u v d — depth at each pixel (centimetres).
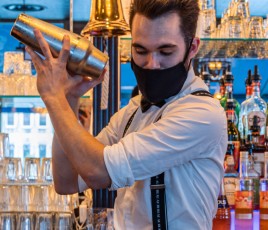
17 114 315
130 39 243
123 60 262
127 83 312
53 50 171
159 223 174
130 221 181
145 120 185
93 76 177
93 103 243
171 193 175
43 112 317
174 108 176
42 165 257
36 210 252
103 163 167
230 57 279
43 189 253
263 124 270
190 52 182
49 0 363
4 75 276
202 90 181
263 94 324
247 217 253
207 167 177
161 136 169
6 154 269
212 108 174
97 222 237
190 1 175
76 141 167
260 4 358
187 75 182
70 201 253
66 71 172
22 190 254
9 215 251
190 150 171
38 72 170
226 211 250
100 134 206
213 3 264
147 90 178
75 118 170
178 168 174
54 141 197
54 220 250
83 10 351
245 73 321
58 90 169
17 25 173
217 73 295
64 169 196
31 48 174
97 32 242
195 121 170
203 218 177
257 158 265
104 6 245
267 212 252
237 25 258
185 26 174
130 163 167
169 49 172
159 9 169
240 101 320
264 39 254
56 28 174
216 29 262
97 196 242
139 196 178
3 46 375
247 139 269
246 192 252
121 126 201
